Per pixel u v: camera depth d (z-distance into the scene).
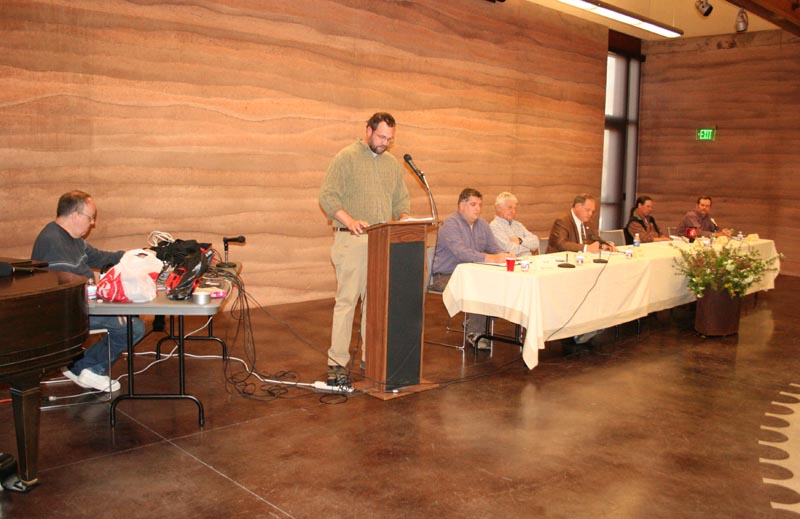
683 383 4.30
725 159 10.59
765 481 2.91
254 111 6.05
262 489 2.71
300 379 4.14
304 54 6.35
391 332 3.90
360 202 3.93
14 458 2.74
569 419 3.60
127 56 5.24
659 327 5.95
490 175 8.59
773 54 10.06
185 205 5.69
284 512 2.53
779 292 8.12
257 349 4.82
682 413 3.74
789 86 9.97
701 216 7.99
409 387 4.02
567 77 9.58
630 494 2.76
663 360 4.84
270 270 6.36
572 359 4.81
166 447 3.10
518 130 8.91
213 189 5.85
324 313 6.07
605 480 2.88
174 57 5.50
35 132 4.82
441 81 7.75
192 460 2.96
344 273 3.93
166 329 5.30
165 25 5.42
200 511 2.52
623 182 11.23
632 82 11.10
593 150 10.22
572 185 9.95
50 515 2.47
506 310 4.29
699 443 3.32
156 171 5.49
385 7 7.03
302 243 6.56
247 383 4.04
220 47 5.76
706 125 10.71
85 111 5.06
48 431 3.25
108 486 2.71
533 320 4.14
